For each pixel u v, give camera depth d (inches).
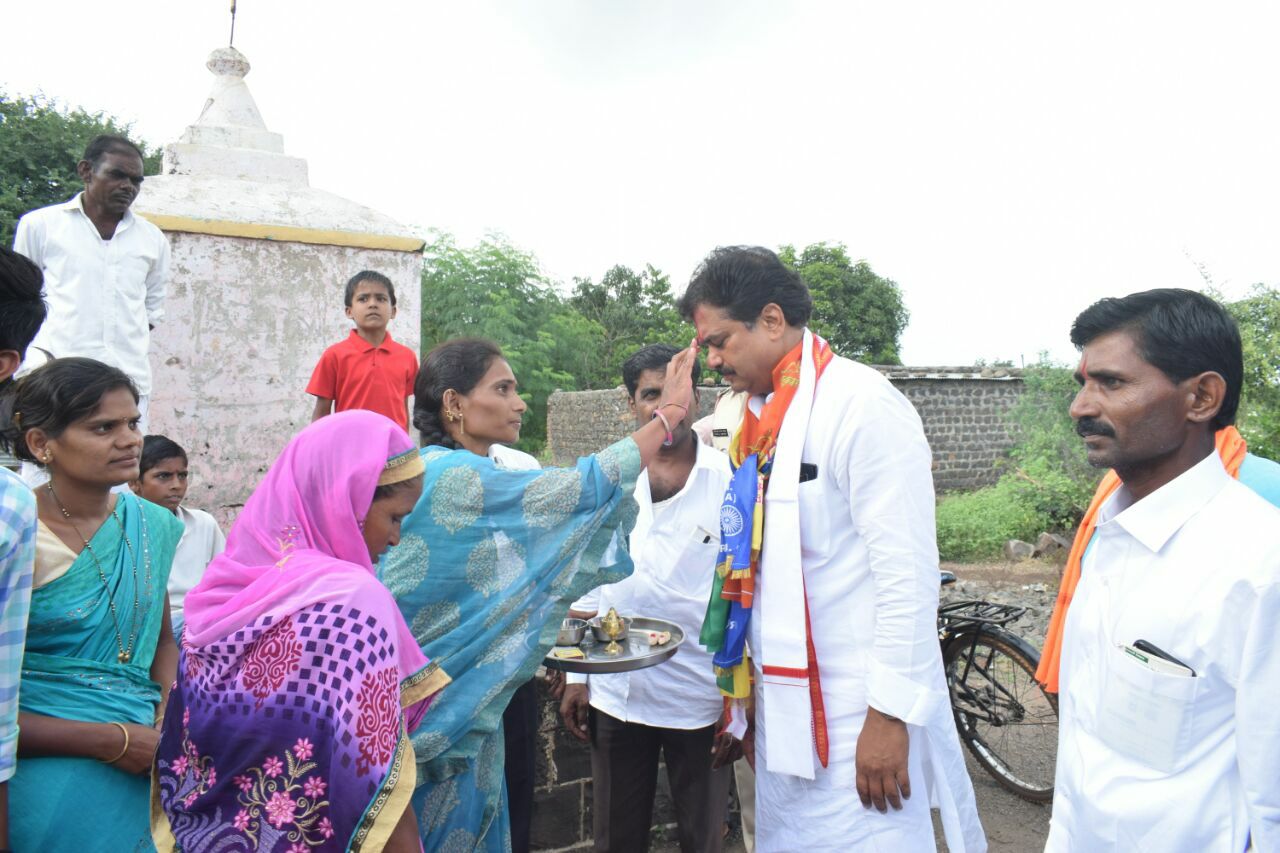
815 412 82.7
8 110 685.9
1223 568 54.6
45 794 73.0
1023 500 469.4
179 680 62.4
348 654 56.9
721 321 85.2
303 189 245.4
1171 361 56.9
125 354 166.1
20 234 159.2
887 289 1192.2
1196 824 55.3
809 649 82.2
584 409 745.0
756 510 84.7
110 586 80.7
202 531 127.6
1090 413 60.2
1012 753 171.9
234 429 224.8
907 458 79.0
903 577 76.8
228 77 258.7
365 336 206.1
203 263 220.5
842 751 81.2
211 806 58.7
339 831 55.9
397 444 65.6
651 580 110.3
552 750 127.5
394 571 78.6
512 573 80.8
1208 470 57.7
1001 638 162.6
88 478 79.4
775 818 87.0
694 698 105.0
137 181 162.7
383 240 244.4
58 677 76.7
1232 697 55.1
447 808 81.0
